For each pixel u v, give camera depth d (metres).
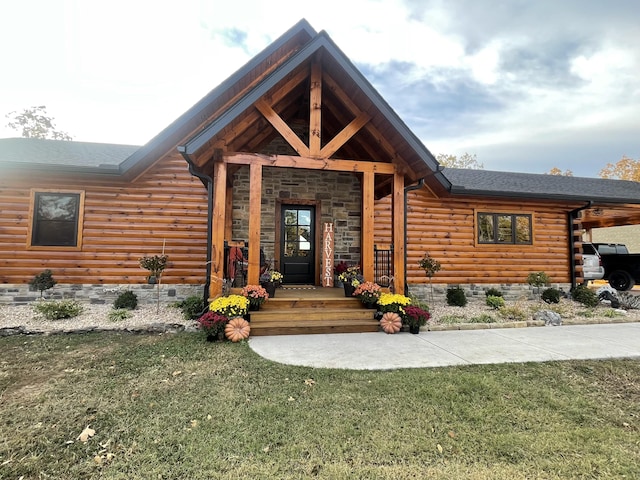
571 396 3.20
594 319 6.88
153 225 7.71
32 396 3.08
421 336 5.46
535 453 2.28
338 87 6.14
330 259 8.40
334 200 8.82
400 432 2.51
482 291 9.20
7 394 3.13
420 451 2.28
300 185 8.68
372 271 6.23
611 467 2.14
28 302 7.20
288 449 2.28
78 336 5.24
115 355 4.27
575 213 9.73
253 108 5.75
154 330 5.58
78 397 3.07
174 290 7.72
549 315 6.73
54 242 7.37
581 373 3.80
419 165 6.13
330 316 5.86
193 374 3.63
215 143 5.61
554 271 9.64
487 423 2.67
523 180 10.77
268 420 2.67
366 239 6.20
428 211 9.09
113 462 2.15
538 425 2.65
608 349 4.75
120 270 7.56
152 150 7.18
